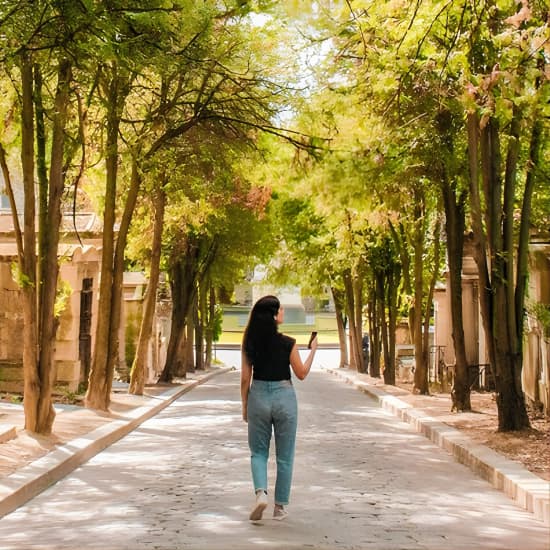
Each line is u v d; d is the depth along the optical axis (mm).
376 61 15953
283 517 8789
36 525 8844
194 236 37250
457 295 21453
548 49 11000
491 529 8570
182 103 20203
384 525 8594
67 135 16766
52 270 15250
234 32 18016
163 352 41188
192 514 9156
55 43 11461
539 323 20953
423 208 27844
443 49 15805
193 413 23531
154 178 22734
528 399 23312
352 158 15070
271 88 19375
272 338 8836
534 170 16703
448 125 19172
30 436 14570
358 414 23328
